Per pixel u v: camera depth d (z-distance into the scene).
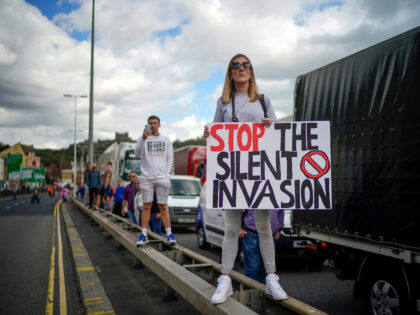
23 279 6.23
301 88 5.84
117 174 22.34
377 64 4.14
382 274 4.05
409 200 3.57
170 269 4.29
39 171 85.62
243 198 2.96
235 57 3.09
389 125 3.88
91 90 24.52
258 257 4.30
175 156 27.09
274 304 3.20
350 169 4.45
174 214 13.14
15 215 22.02
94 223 14.98
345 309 4.85
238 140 3.00
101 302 4.71
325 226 4.89
